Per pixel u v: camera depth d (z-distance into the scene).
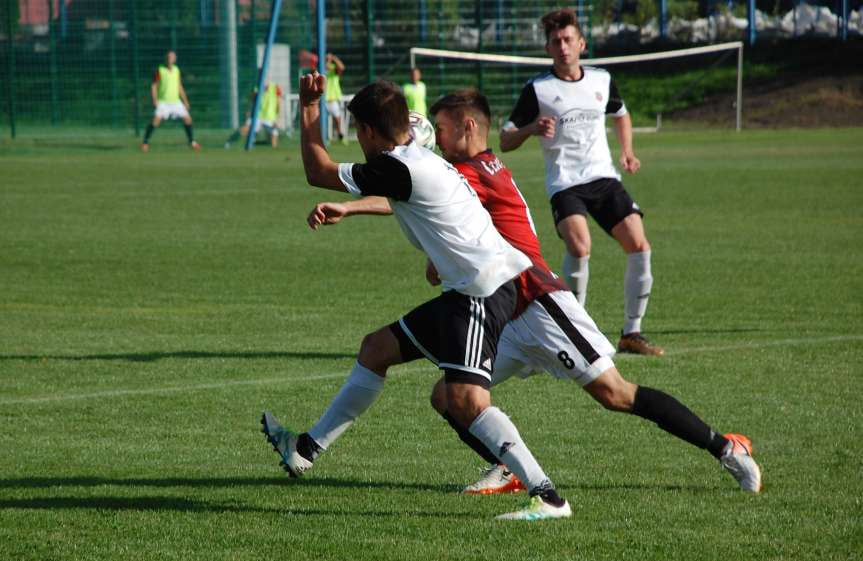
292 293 34.81
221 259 41.53
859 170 74.88
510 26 124.00
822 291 34.75
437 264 15.17
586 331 15.92
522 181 71.62
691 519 15.06
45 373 24.72
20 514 15.43
